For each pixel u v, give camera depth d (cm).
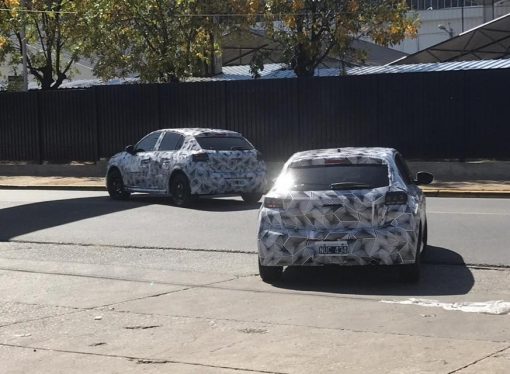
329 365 564
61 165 2623
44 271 997
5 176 2638
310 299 804
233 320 716
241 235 1250
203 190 1594
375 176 875
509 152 2084
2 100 2756
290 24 2686
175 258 1077
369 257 836
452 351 592
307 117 2292
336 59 3114
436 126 2156
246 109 2364
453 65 2842
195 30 2877
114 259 1080
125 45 2955
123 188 1795
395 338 636
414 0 6212
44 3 3066
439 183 2000
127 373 560
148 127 2509
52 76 3316
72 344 643
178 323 709
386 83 2202
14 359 603
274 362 577
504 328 663
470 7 5503
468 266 966
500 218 1369
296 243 853
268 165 2327
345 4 2673
